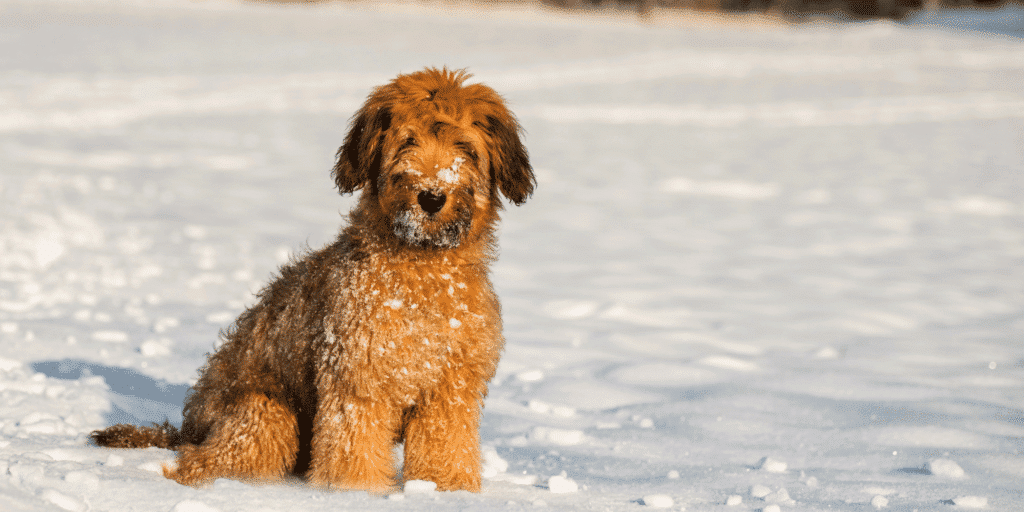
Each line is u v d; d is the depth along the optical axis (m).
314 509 3.65
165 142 20.56
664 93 33.66
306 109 26.91
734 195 17.64
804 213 16.05
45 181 14.72
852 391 6.88
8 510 3.13
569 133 24.80
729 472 5.00
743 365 7.65
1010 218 15.98
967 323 9.56
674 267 12.09
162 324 7.78
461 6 72.62
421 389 4.17
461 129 4.19
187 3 60.94
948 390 6.91
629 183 18.41
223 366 4.53
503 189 4.50
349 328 3.98
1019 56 47.84
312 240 12.02
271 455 4.27
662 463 5.21
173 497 3.65
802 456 5.38
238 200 14.83
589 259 12.34
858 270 12.16
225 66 34.62
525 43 47.53
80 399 5.43
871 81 38.47
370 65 36.81
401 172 4.04
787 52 47.69
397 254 4.11
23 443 4.43
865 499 4.53
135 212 13.18
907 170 20.77
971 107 32.25
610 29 58.78
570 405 6.55
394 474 4.21
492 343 4.28
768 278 11.62
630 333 8.74
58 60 32.69
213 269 10.24
